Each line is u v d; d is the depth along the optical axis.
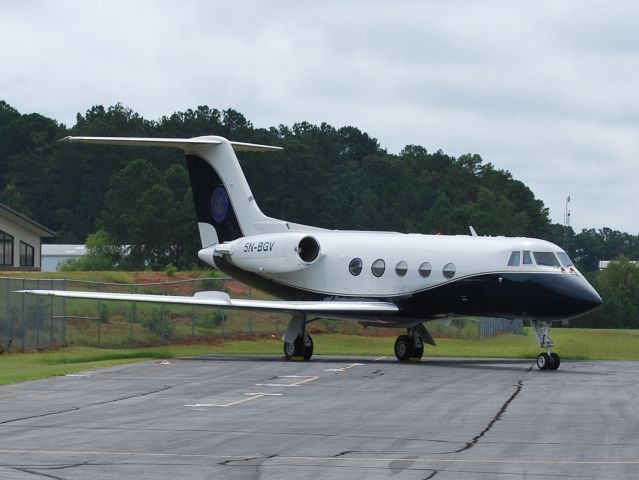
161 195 161.00
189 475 24.19
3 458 26.28
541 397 40.81
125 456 26.67
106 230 172.50
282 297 67.75
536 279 55.66
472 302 58.12
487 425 32.72
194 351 71.25
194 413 35.38
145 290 94.12
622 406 37.81
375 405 37.94
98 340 71.94
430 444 28.86
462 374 51.59
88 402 38.41
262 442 29.08
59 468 24.94
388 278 61.78
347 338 84.81
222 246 67.94
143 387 43.81
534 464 25.77
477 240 59.25
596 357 69.31
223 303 59.72
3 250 122.44
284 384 45.56
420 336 62.75
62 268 141.38
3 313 68.81
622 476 24.30
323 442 29.12
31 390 42.47
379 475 24.34
